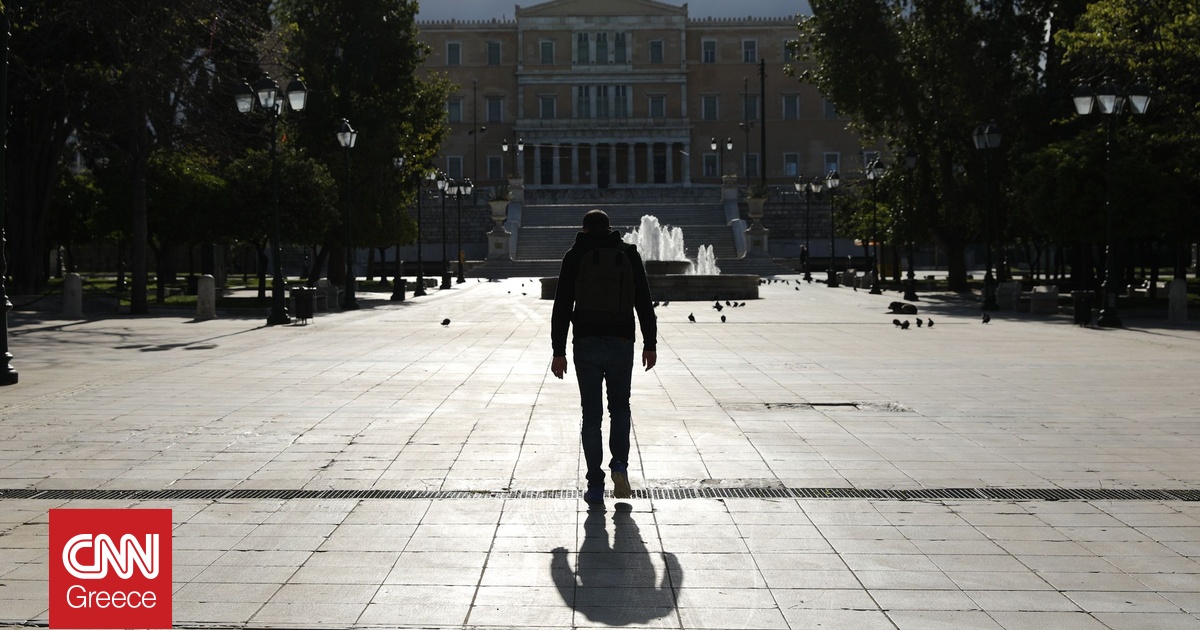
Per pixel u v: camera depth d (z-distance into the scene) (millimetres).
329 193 38625
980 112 40875
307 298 27719
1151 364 16672
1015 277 62125
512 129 108000
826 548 6219
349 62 44219
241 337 22328
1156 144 30797
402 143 45531
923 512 7055
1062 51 39906
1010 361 17172
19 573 5766
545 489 7730
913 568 5844
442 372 15406
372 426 10484
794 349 19375
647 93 107688
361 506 7234
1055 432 10133
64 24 32875
